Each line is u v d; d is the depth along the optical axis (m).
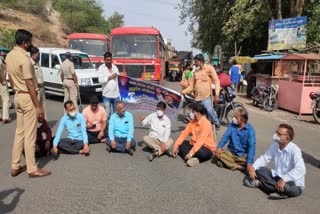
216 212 4.43
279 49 17.30
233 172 6.02
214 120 8.44
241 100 17.59
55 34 53.44
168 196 4.88
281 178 5.05
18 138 5.51
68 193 4.89
